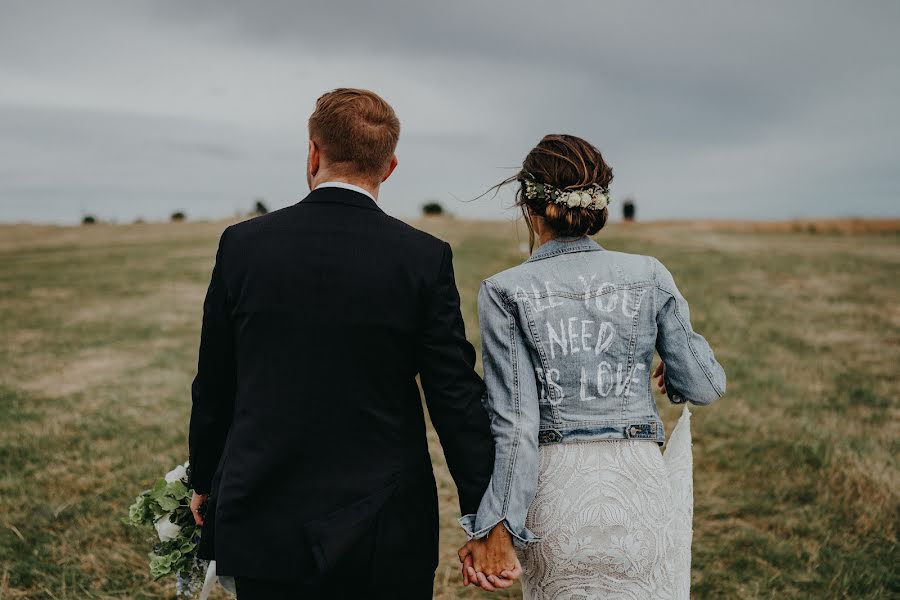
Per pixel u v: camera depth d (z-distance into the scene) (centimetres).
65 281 1320
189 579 223
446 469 422
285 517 156
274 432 157
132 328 865
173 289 1201
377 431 162
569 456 175
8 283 1295
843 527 338
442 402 167
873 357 661
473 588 298
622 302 181
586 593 170
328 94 176
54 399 559
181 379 621
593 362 178
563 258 189
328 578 159
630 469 173
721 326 800
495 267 1379
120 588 293
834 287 1088
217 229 2825
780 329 784
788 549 317
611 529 169
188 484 215
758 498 370
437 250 169
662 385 199
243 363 163
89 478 398
